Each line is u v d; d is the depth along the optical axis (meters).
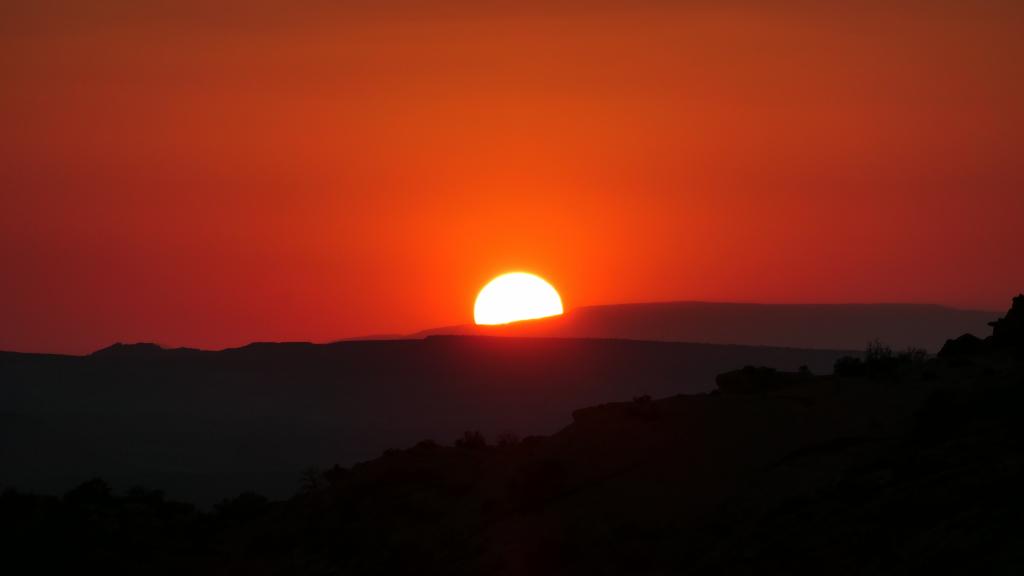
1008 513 90.19
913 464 110.00
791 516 111.38
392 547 144.12
